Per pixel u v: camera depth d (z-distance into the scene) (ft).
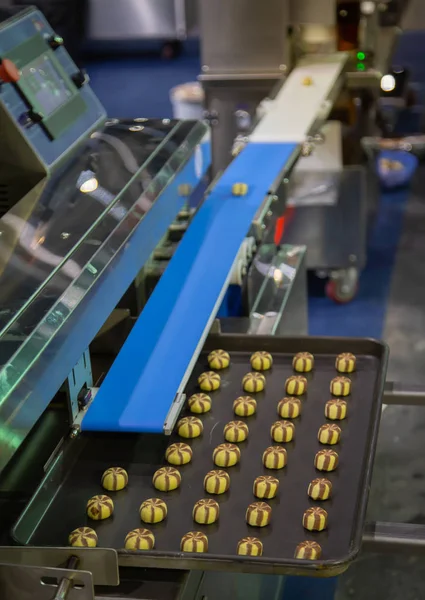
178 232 9.05
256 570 4.94
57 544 5.50
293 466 6.23
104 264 6.08
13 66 7.02
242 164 10.28
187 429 6.50
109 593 5.07
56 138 7.26
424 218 18.42
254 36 14.35
